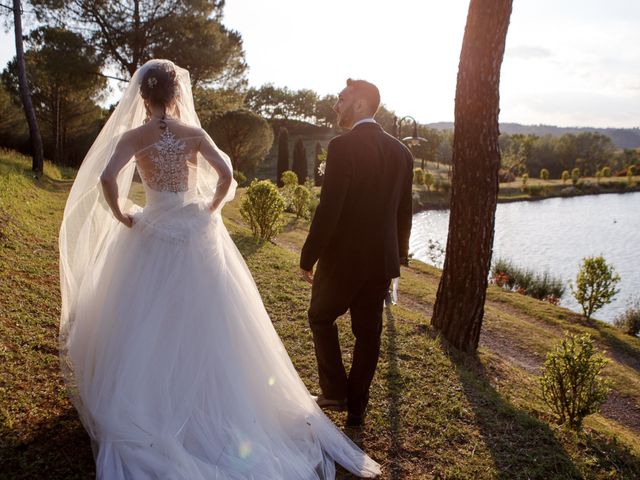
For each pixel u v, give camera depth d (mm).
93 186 2475
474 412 3256
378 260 2613
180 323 2238
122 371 2148
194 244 2344
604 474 2771
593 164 81750
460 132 4738
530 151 81750
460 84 4609
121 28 19266
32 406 2619
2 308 3652
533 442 2971
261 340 2498
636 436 4941
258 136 33906
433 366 3979
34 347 3225
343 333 4367
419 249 19328
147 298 2244
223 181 2420
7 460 2205
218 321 2318
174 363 2205
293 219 15906
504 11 4316
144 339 2188
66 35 18719
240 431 2246
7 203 7023
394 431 2918
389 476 2514
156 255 2301
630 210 34500
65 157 31609
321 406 2912
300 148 37594
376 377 3594
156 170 2322
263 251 7934
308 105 79750
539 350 7047
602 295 9281
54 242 5973
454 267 4957
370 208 2562
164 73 2352
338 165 2467
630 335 8930
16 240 5574
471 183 4730
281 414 2510
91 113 30844
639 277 15898
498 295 10469
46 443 2361
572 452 2934
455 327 4980
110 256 2383
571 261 18219
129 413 2104
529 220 29406
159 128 2338
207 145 2430
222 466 2125
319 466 2402
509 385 4484
